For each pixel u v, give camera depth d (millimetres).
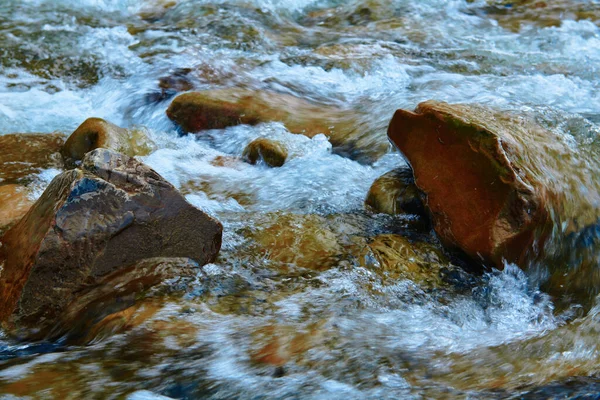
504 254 4156
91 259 3781
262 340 3521
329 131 6191
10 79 7742
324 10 10320
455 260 4402
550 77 7609
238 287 3990
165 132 6613
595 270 4223
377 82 7578
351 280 4129
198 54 8164
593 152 4641
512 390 3182
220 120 6434
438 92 7090
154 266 3943
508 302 4078
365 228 4738
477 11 10227
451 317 3912
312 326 3658
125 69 7977
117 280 3842
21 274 3734
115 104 7355
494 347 3582
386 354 3471
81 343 3604
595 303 4039
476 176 4332
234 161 5949
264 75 7637
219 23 9188
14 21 9031
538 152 4418
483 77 7660
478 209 4281
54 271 3723
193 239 4059
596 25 9648
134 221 3869
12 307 3691
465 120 4461
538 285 4211
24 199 4918
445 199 4457
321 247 4426
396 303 3982
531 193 4117
